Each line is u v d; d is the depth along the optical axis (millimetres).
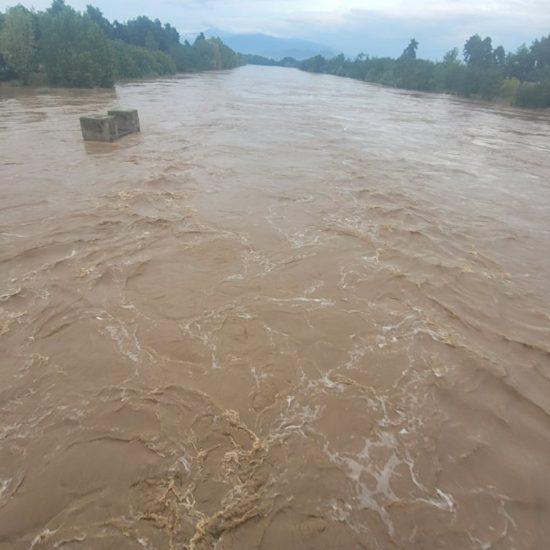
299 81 98062
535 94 62062
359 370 8281
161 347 8586
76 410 7160
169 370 8039
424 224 15406
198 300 10117
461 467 6582
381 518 5820
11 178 17547
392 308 10227
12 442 6598
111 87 55344
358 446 6781
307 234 13867
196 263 11727
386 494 6121
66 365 8055
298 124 35469
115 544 5391
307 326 9398
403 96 71688
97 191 16500
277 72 145875
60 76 52188
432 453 6766
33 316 9281
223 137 27766
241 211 15367
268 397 7566
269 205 16109
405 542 5574
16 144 22781
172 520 5672
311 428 7035
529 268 12906
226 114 38062
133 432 6820
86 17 57375
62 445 6578
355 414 7328
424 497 6117
